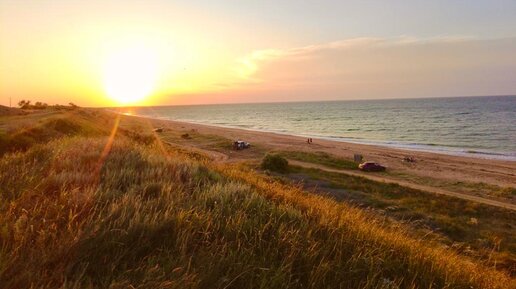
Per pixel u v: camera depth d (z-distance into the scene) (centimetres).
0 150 1373
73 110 6675
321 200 797
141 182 599
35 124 2344
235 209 488
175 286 263
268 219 472
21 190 465
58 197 452
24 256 276
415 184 4100
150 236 345
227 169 1112
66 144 1049
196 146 7531
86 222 346
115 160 823
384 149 7500
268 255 354
